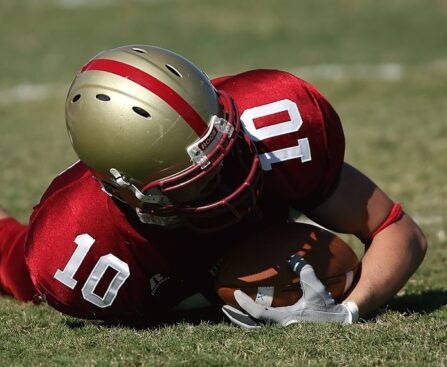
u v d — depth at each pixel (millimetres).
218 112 12422
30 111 42875
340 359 11672
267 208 13641
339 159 13680
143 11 66688
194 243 13398
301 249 13453
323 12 65125
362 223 14086
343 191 13883
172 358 11789
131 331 13289
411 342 12328
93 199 13492
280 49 55531
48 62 54344
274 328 12938
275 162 13203
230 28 61406
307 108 13594
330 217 13992
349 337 12430
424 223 21625
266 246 13445
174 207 12375
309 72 48875
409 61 50812
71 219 13484
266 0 68938
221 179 12656
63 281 13461
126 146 12055
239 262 13336
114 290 13531
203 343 12406
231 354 11930
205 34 60219
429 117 37469
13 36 61281
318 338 12398
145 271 13508
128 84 12188
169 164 12102
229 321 13961
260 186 12758
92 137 12250
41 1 71062
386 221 14203
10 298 16438
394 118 37656
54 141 35156
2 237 16406
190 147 12070
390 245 14062
